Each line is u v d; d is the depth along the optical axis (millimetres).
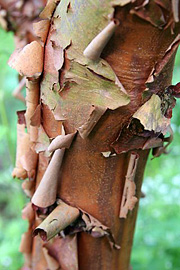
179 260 1324
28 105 565
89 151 536
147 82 488
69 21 491
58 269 624
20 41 924
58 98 521
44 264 655
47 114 548
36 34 531
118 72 487
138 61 481
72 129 526
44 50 538
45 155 559
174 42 472
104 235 593
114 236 598
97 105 496
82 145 533
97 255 610
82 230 584
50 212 592
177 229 1387
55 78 518
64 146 530
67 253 604
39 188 570
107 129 514
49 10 523
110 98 493
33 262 667
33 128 561
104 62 483
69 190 570
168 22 457
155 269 1272
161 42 473
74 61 494
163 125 507
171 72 507
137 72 486
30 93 557
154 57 480
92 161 543
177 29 466
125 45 473
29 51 533
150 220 1465
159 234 1374
